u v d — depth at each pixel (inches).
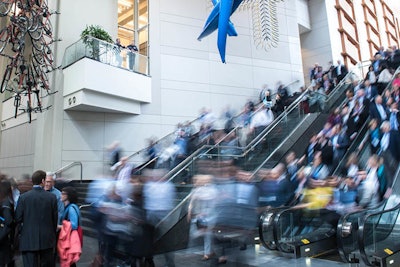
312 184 259.4
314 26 815.1
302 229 248.7
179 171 315.9
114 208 172.2
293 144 359.3
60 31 494.0
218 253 197.2
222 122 564.4
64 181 407.5
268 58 671.8
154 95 548.7
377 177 249.4
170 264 207.3
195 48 600.4
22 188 239.8
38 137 479.8
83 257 231.8
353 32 906.7
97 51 467.5
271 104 490.0
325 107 449.1
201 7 618.8
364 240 190.2
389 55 436.1
